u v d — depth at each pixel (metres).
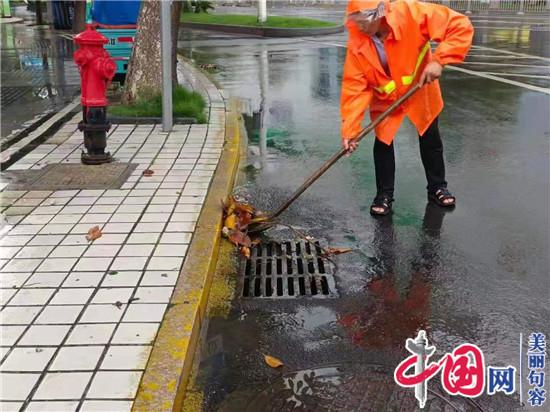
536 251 4.52
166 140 7.09
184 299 3.53
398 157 6.83
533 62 13.59
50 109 9.14
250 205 5.36
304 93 10.68
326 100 10.08
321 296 3.95
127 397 2.72
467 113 8.84
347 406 2.92
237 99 10.07
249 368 3.20
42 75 12.74
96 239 4.32
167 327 3.25
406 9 4.54
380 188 5.25
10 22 25.98
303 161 6.75
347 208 5.38
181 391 2.90
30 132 7.57
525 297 3.89
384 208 5.20
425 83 4.59
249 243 4.62
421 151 5.39
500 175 6.20
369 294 3.96
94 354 3.01
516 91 10.34
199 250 4.16
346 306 3.81
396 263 4.38
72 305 3.45
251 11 34.53
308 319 3.67
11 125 8.02
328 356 3.31
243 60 14.83
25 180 5.59
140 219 4.69
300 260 4.46
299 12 33.25
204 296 3.70
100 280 3.74
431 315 3.70
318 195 5.70
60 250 4.15
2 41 18.98
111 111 8.02
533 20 24.66
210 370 3.18
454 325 3.59
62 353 3.02
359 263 4.38
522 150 7.02
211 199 5.12
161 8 7.11
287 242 4.75
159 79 8.42
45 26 24.27
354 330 3.55
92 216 4.75
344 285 4.08
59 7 22.52
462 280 4.12
